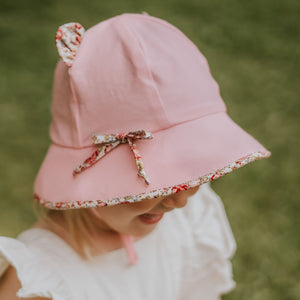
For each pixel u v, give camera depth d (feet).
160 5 14.71
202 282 5.19
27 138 9.57
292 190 8.65
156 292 4.77
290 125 10.30
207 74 3.64
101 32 3.49
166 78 3.32
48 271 3.82
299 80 11.73
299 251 7.66
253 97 11.07
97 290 4.13
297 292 7.13
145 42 3.37
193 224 5.16
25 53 12.03
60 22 13.44
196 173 3.25
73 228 4.15
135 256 4.39
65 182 3.48
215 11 14.49
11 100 10.50
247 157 3.35
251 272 7.36
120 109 3.32
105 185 3.32
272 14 14.46
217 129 3.43
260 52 12.67
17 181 8.68
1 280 3.90
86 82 3.36
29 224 8.00
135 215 3.65
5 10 13.73
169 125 3.33
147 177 3.23
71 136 3.54
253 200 8.44
